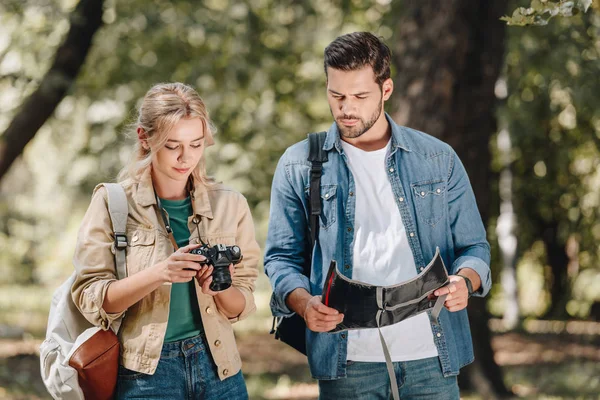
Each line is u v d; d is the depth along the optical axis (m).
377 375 4.38
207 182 4.20
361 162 4.45
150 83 15.70
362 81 4.20
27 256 33.22
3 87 12.16
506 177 19.27
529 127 15.50
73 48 12.15
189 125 3.88
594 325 20.61
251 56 16.08
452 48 9.76
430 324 4.38
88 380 3.86
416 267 4.38
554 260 22.27
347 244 4.40
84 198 19.31
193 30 15.02
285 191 4.54
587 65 12.87
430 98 9.83
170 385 3.95
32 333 18.61
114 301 3.83
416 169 4.46
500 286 22.95
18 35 12.54
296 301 4.24
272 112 16.94
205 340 4.06
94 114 16.28
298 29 16.20
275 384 12.66
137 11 14.93
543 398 11.26
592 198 19.84
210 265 3.78
